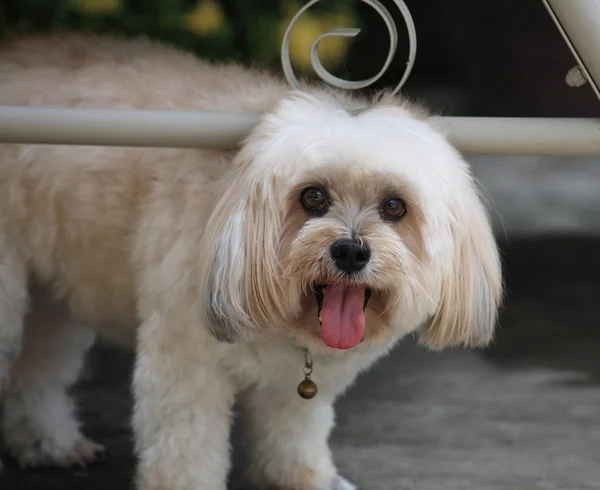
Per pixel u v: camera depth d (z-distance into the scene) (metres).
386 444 4.42
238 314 2.91
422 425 4.66
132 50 3.76
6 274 3.48
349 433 4.54
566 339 5.97
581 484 4.06
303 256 2.83
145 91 3.42
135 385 3.28
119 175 3.36
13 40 3.79
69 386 4.21
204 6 5.37
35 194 3.45
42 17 5.19
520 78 11.94
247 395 3.56
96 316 3.68
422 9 12.52
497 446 4.44
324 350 3.07
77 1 5.19
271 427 3.64
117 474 4.02
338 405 4.90
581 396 5.10
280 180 2.85
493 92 12.10
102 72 3.53
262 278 2.89
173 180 3.25
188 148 3.01
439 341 3.14
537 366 5.53
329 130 2.85
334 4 5.63
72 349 4.14
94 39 3.83
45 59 3.62
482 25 12.18
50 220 3.46
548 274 7.21
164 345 3.20
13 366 4.02
